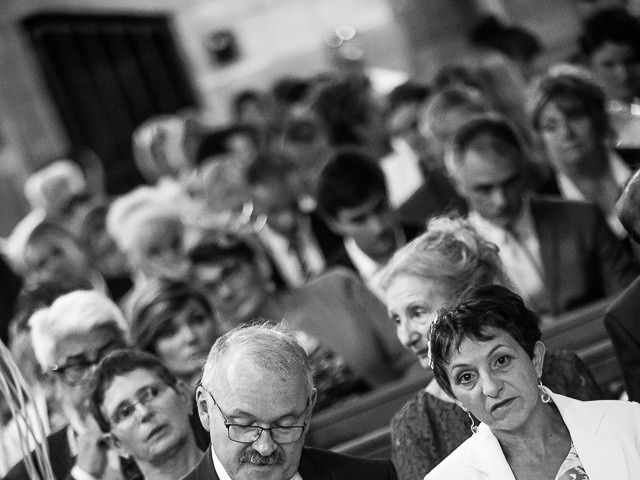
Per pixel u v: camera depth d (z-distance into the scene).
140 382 6.00
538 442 5.19
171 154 13.30
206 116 18.33
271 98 14.23
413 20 16.33
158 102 18.30
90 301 6.96
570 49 14.45
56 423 7.64
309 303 8.36
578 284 8.07
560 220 8.16
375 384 8.18
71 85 17.56
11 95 17.00
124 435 5.98
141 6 18.20
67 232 11.02
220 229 10.26
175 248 10.04
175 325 7.38
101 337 6.86
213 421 5.03
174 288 7.47
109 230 10.75
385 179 9.25
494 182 8.07
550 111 8.97
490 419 5.09
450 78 11.66
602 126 9.01
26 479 6.89
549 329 7.45
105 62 17.89
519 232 8.22
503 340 5.07
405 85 11.61
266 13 17.86
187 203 12.13
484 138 8.13
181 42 18.44
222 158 11.30
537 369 5.22
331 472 5.34
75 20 17.69
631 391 6.00
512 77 11.68
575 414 5.18
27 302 8.32
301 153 11.58
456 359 5.09
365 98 11.89
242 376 4.95
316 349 8.20
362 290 8.45
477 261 6.00
